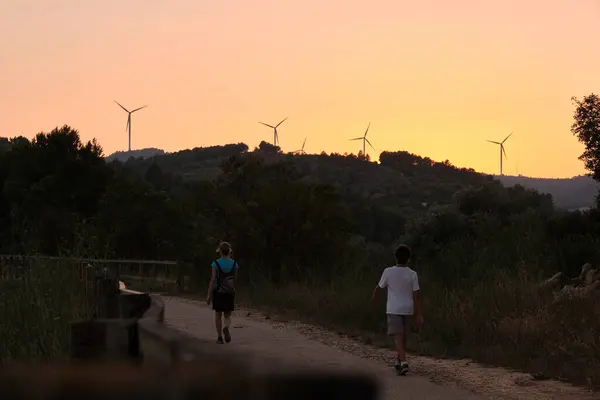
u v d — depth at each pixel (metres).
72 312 7.12
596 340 11.23
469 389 9.04
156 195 39.31
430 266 19.06
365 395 0.87
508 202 52.75
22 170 56.06
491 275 16.23
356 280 20.06
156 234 38.47
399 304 10.57
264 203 26.47
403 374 10.17
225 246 13.32
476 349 12.14
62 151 56.84
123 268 32.84
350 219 27.38
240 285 25.55
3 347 6.52
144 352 1.53
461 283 16.69
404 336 10.54
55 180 54.44
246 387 0.86
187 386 0.86
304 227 26.42
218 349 0.95
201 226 28.03
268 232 26.53
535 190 57.53
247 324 16.27
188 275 27.73
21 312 6.99
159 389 0.86
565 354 10.91
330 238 26.70
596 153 36.69
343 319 16.42
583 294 13.41
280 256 26.27
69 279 7.95
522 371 10.43
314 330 15.31
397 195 188.38
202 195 27.16
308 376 0.87
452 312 14.33
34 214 51.47
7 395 0.85
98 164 58.03
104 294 5.98
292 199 26.52
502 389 9.05
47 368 0.88
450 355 12.07
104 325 2.08
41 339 6.57
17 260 9.84
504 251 17.61
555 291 14.85
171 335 1.21
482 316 13.62
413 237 45.19
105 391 0.86
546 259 17.14
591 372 9.64
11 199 53.72
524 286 14.59
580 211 31.56
